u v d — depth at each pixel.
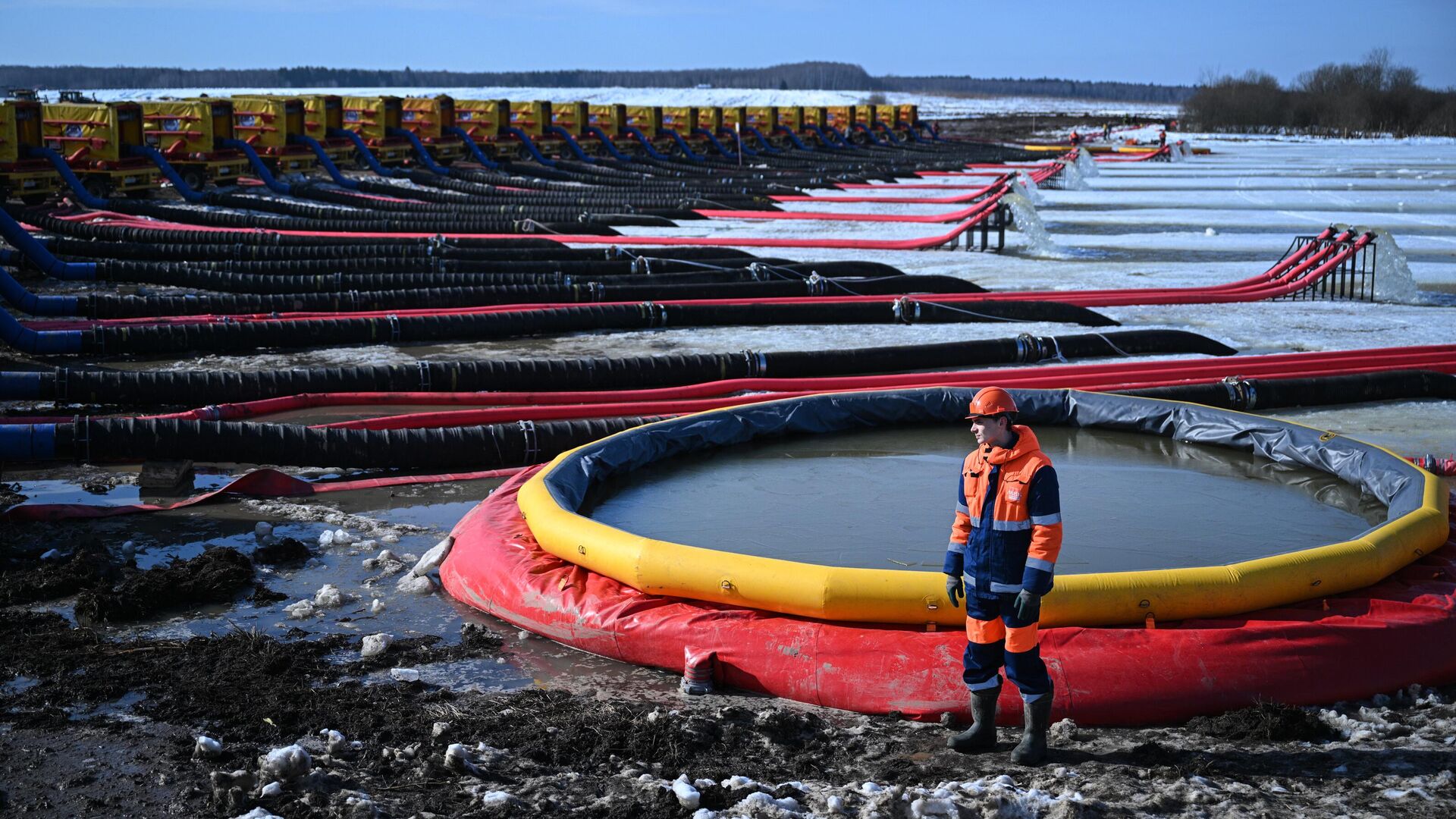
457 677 5.75
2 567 7.21
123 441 9.09
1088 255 23.42
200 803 4.39
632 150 48.66
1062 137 83.38
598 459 8.73
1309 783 4.55
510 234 25.09
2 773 4.63
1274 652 5.39
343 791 4.38
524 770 4.70
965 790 4.29
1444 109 97.25
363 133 37.56
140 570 7.21
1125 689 5.24
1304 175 47.97
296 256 19.83
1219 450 9.93
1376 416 11.29
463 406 11.28
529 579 6.44
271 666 5.75
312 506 8.67
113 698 5.38
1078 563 7.22
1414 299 18.14
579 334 15.55
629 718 5.18
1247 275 20.56
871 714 5.39
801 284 17.50
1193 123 103.44
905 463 9.59
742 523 7.99
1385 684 5.48
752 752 4.93
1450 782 4.50
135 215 26.02
